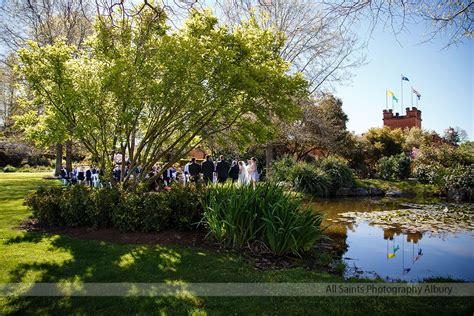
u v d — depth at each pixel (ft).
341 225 29.14
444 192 55.26
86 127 22.57
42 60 22.29
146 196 21.98
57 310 11.20
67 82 22.33
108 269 14.71
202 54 22.12
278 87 24.17
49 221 22.88
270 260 17.29
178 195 21.68
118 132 23.70
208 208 19.65
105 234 20.45
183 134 26.58
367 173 81.92
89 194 22.74
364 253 20.52
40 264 15.19
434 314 10.85
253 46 24.32
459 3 12.29
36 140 22.81
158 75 23.16
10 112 66.74
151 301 11.76
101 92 22.24
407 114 147.95
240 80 22.38
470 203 45.68
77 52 24.80
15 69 22.56
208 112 24.77
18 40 46.52
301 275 14.80
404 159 73.10
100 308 11.33
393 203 45.52
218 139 31.01
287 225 18.08
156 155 28.22
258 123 27.22
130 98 22.04
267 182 22.94
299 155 82.94
